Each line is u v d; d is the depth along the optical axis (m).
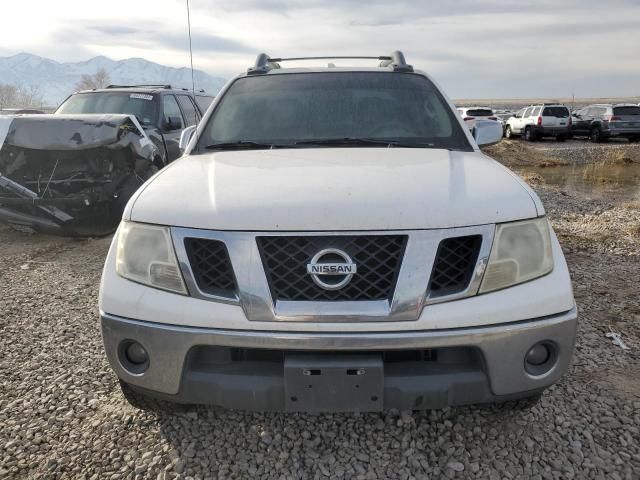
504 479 2.27
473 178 2.41
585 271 5.10
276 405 2.12
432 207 2.10
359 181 2.29
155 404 2.56
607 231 6.83
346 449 2.46
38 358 3.39
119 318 2.19
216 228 2.10
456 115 3.29
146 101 7.82
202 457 2.42
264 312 2.04
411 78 3.58
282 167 2.55
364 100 3.37
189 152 3.14
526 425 2.60
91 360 3.36
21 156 6.30
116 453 2.46
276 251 2.07
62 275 5.13
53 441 2.55
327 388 2.04
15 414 2.78
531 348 2.12
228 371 2.12
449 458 2.39
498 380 2.09
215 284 2.12
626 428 2.60
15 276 5.10
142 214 2.26
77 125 5.89
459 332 2.02
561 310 2.15
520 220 2.18
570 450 2.43
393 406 2.09
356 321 2.01
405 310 2.02
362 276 2.04
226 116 3.36
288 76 3.63
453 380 2.07
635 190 12.62
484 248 2.09
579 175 16.00
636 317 3.94
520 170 17.05
